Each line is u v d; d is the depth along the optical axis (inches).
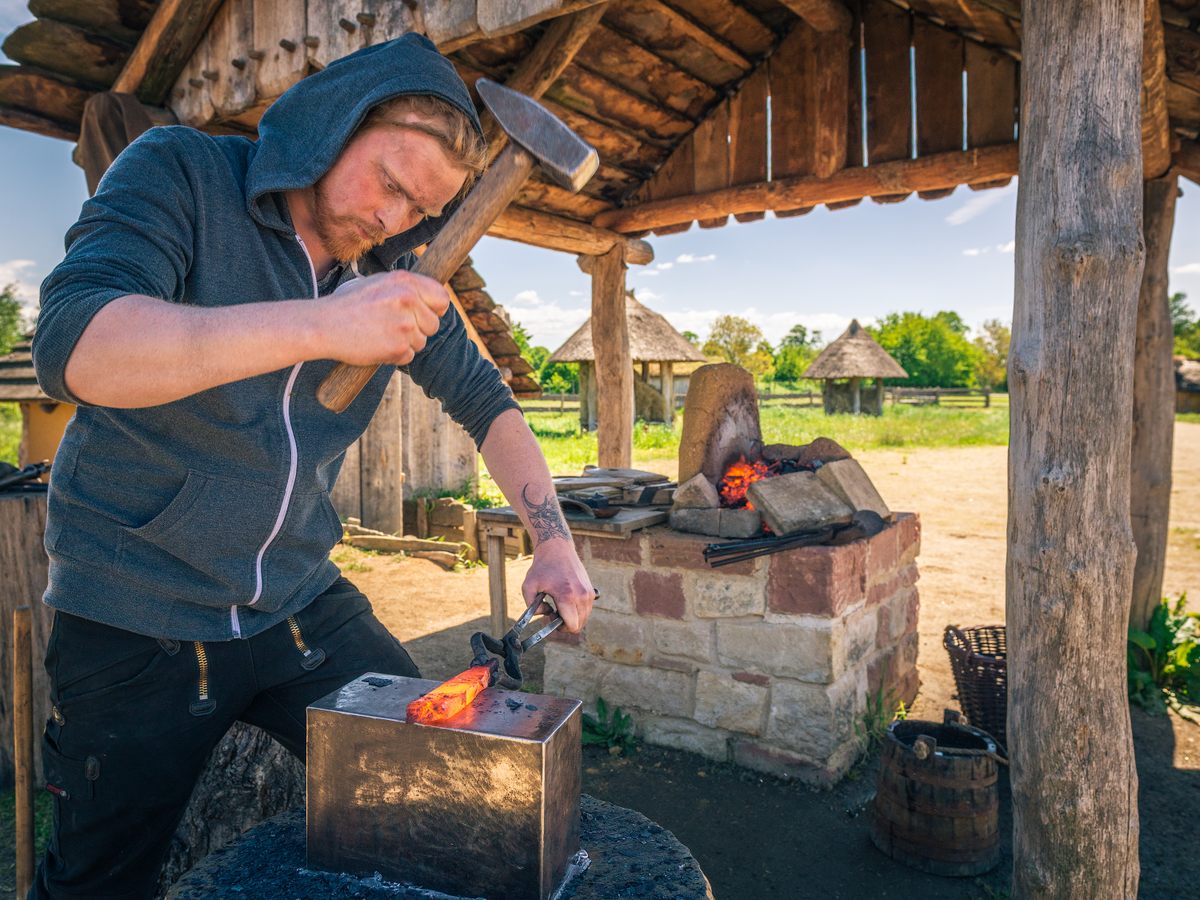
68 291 41.2
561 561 62.4
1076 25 88.5
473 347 72.1
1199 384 1502.2
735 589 143.1
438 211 56.6
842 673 139.5
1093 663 90.7
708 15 186.5
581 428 943.7
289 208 56.3
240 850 54.8
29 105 160.2
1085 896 91.7
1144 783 139.0
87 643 56.7
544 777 45.6
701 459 157.9
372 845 50.1
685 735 150.4
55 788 58.9
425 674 189.9
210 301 52.1
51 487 56.2
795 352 2593.5
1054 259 89.9
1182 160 173.9
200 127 162.6
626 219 238.7
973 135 185.8
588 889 49.8
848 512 145.3
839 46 193.0
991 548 314.5
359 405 62.8
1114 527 90.3
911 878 114.6
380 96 50.3
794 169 208.7
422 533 354.3
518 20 115.9
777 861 118.4
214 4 148.7
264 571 59.4
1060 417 90.6
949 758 114.7
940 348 2465.6
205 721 59.4
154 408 52.1
